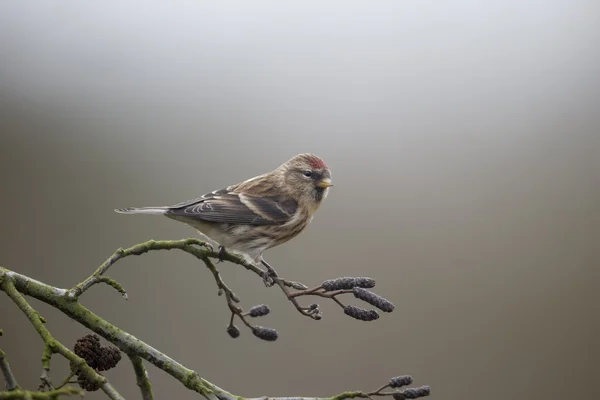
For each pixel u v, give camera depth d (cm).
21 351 1170
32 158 1568
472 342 1327
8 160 1536
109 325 578
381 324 1316
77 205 1476
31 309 539
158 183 1545
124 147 1602
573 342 1360
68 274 1346
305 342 1257
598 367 1320
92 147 1605
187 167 1588
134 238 1401
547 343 1352
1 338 1178
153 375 1159
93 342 572
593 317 1369
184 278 1306
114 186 1523
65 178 1545
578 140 1672
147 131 1653
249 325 634
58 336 1189
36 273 1345
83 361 501
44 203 1478
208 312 1263
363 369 1248
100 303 1274
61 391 436
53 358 1164
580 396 1299
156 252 1344
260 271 657
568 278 1432
